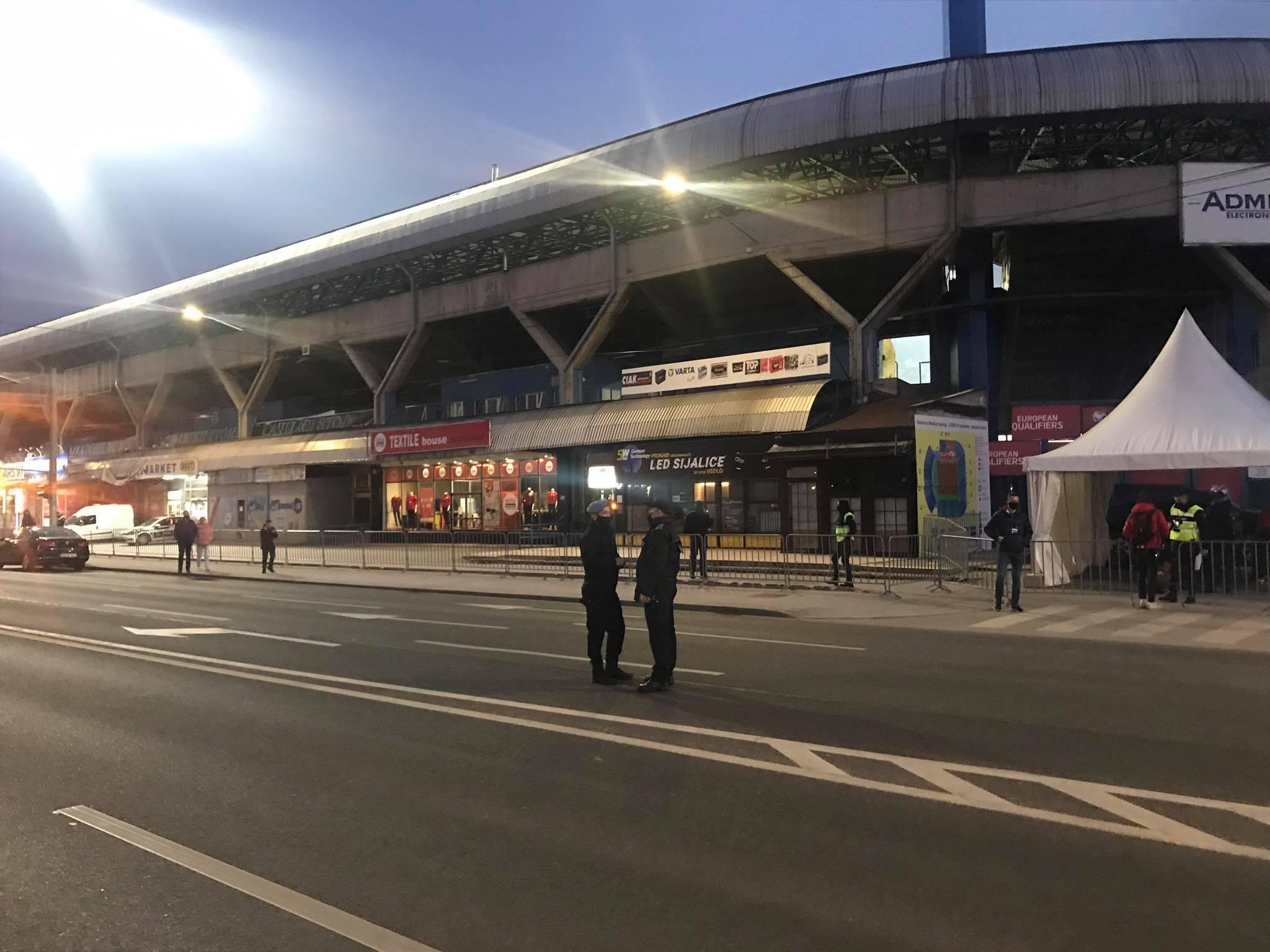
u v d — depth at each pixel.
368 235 41.91
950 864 4.36
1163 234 28.53
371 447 40.53
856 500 25.75
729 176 31.47
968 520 22.05
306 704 8.11
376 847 4.68
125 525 49.31
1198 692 8.38
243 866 4.46
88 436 75.44
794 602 16.03
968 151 29.36
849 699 8.13
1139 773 5.81
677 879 4.22
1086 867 4.30
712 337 39.22
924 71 27.84
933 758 6.18
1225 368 17.00
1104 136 28.31
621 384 40.09
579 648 11.33
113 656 10.92
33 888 4.24
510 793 5.54
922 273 28.72
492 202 36.59
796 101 29.34
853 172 30.92
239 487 47.44
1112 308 31.00
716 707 7.80
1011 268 31.25
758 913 3.85
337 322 46.56
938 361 32.91
